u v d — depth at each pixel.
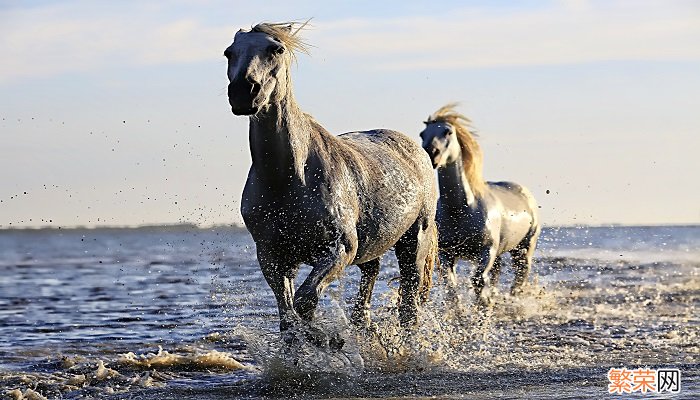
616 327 15.41
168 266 40.34
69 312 18.53
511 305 18.20
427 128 16.44
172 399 9.14
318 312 9.77
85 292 24.39
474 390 9.56
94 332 15.05
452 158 16.34
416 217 11.73
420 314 12.13
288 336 9.65
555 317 16.83
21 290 25.61
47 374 10.74
